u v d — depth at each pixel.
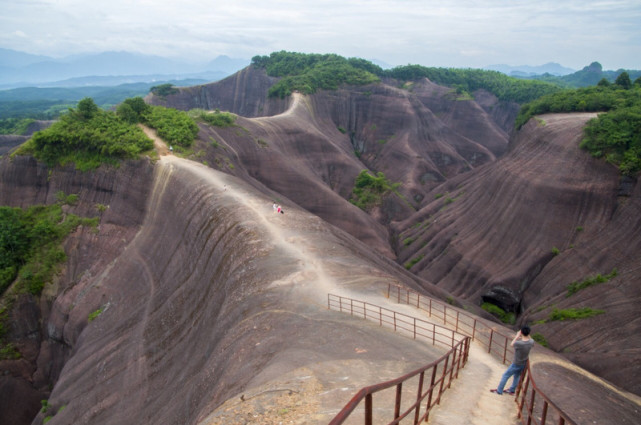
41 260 50.78
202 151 61.12
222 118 77.56
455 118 139.12
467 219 68.50
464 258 61.31
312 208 77.56
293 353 18.75
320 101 117.56
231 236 38.03
